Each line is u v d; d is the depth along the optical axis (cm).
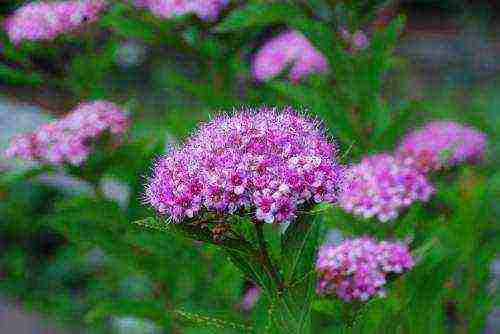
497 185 78
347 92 80
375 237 76
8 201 119
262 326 66
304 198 63
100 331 104
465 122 86
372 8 80
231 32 83
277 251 68
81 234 79
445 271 69
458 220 77
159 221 64
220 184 63
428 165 81
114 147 79
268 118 65
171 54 87
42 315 109
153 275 79
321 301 69
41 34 85
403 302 69
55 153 79
